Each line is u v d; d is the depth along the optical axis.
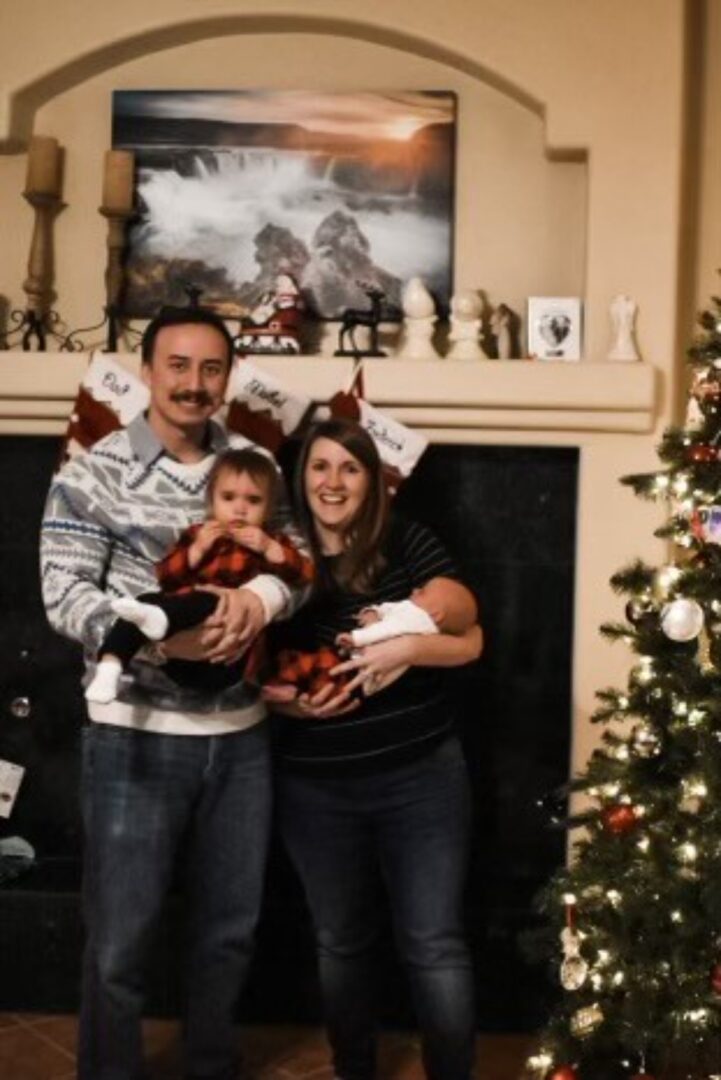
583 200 3.25
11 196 3.35
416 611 2.39
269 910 3.08
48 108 3.31
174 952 3.08
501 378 3.03
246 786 2.48
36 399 3.11
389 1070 2.87
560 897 2.53
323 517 2.43
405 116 3.23
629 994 2.42
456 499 3.15
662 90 3.09
